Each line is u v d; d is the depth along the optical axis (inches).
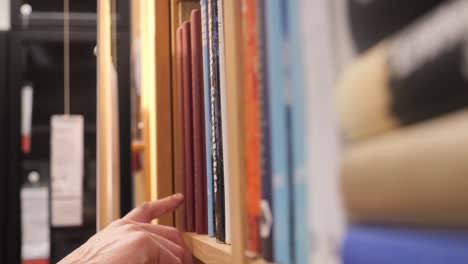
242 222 17.7
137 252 29.9
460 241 6.4
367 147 8.4
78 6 94.8
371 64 8.4
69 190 92.3
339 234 9.6
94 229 93.2
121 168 80.4
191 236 30.7
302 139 11.6
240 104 17.8
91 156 94.5
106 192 54.6
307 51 11.2
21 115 91.8
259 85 15.3
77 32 92.4
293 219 12.5
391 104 7.8
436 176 6.7
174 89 38.1
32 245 91.0
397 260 7.6
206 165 30.4
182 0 37.7
